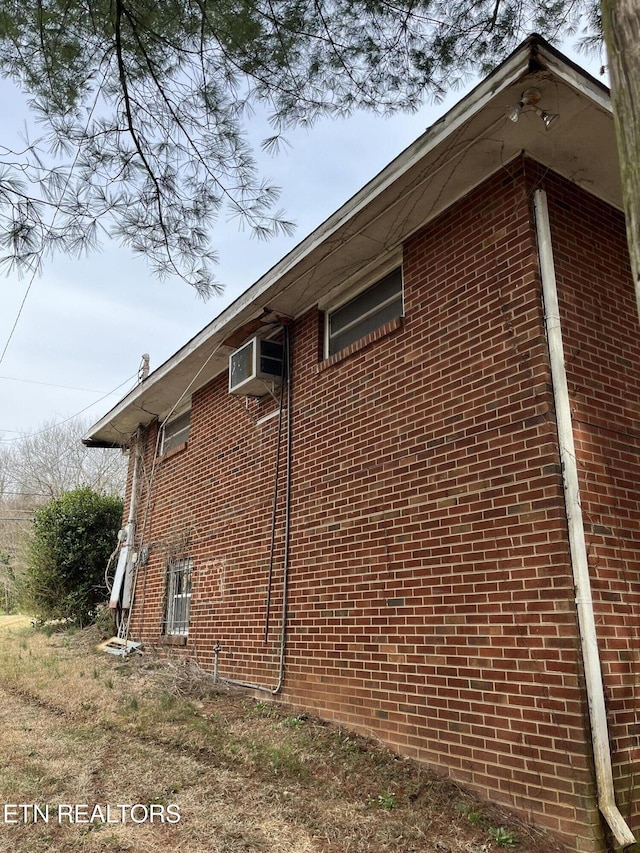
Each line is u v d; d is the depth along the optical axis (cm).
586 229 522
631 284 539
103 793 436
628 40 229
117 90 421
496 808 415
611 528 443
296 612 678
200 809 412
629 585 438
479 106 453
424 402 555
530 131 481
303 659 651
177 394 1069
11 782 446
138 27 408
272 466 777
